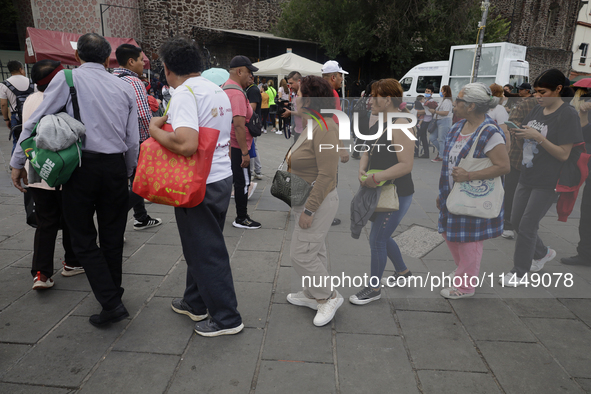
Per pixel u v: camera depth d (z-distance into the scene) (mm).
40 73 2574
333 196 2184
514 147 2461
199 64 2061
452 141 2223
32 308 2445
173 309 2469
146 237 3660
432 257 2451
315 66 12406
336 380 1876
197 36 16734
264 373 1918
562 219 2441
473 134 2213
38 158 1947
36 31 11344
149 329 2270
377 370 1947
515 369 1962
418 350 2098
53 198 2588
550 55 23125
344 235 2285
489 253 2539
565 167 2342
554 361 2021
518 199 2510
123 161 2318
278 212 4473
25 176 2484
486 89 2148
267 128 12906
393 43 16703
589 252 2434
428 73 12859
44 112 2078
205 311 2359
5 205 4434
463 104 2191
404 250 2420
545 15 22547
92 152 2139
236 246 3467
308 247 2238
